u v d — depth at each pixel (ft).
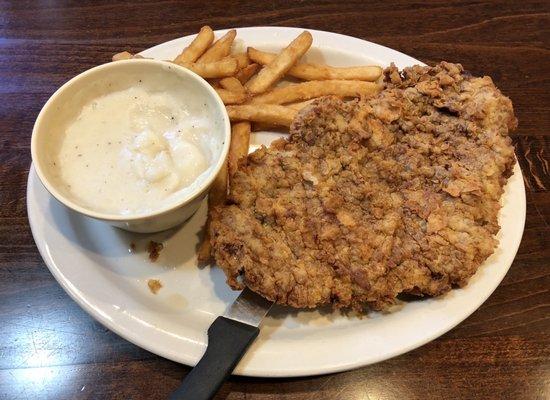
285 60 1.08
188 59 1.06
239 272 0.80
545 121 1.17
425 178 0.90
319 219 0.84
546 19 1.36
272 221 0.84
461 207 0.86
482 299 0.84
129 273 0.91
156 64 0.91
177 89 0.94
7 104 1.15
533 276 0.96
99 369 0.84
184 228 0.96
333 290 0.80
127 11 1.33
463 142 0.93
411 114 0.97
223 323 0.79
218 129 0.89
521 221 0.93
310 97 1.09
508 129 0.96
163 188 0.85
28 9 1.32
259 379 0.84
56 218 0.91
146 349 0.79
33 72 1.20
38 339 0.87
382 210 0.86
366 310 0.88
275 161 0.89
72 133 0.90
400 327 0.82
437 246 0.83
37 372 0.84
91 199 0.83
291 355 0.78
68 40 1.26
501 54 1.29
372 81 1.13
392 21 1.34
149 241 0.94
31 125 1.12
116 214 0.80
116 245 0.93
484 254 0.83
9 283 0.93
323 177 0.88
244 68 1.12
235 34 1.12
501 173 0.91
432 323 0.82
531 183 1.08
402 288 0.81
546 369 0.87
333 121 0.92
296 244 0.82
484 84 0.98
